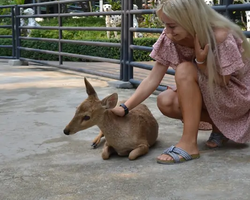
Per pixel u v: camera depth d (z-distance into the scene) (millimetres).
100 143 3578
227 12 4707
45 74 8766
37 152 3381
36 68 10000
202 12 2752
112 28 7035
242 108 2996
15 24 10875
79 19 18312
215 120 3064
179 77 2947
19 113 4895
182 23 2746
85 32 15625
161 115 4648
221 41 2799
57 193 2510
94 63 11688
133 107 3115
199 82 2971
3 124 4355
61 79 7891
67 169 2943
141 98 3145
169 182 2584
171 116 3262
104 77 8055
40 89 6680
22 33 14320
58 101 5605
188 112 2967
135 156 3041
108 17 14641
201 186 2494
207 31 2777
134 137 3062
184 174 2709
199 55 2834
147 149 3148
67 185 2633
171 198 2348
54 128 4148
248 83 3037
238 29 2889
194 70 2951
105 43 7293
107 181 2664
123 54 6762
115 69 9734
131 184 2588
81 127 2930
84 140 3697
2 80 7793
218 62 2818
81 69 8336
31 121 4469
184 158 2926
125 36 6691
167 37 3102
